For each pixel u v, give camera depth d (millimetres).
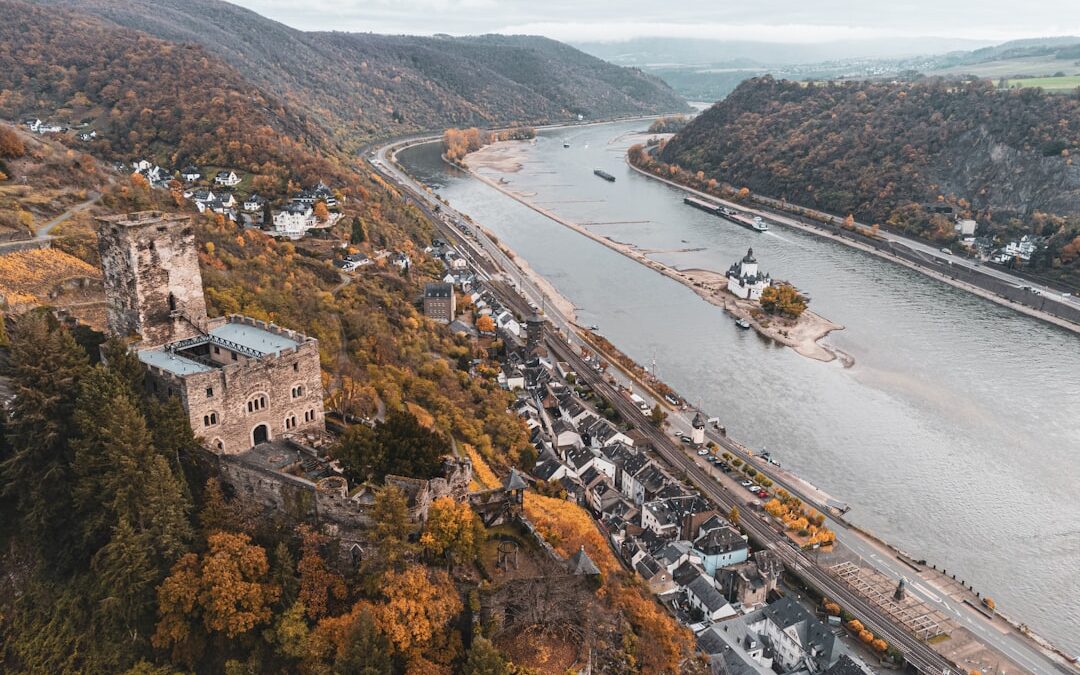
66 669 88000
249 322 123812
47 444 92062
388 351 193625
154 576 88000
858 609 143500
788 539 163125
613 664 98125
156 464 89250
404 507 87750
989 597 149750
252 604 86625
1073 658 134750
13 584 94188
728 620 139250
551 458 179750
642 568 146000
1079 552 163500
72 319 123250
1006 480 190125
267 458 104625
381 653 80688
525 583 93750
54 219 191250
